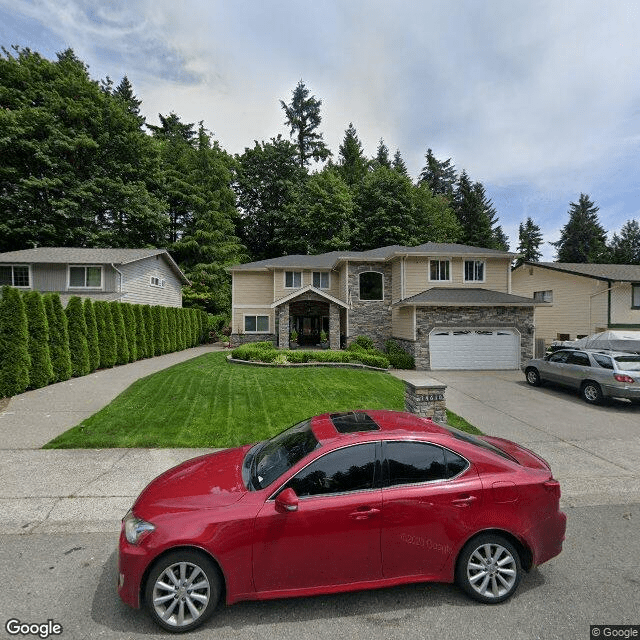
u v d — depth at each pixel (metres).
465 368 16.66
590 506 4.75
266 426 7.65
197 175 34.91
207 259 33.16
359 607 3.01
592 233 58.66
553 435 7.61
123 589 2.80
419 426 3.64
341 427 3.63
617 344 13.76
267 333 24.83
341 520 2.97
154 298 24.16
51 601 3.03
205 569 2.84
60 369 11.73
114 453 6.29
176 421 7.82
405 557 3.04
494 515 3.13
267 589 2.91
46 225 26.55
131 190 29.08
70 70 28.66
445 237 43.06
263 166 42.25
